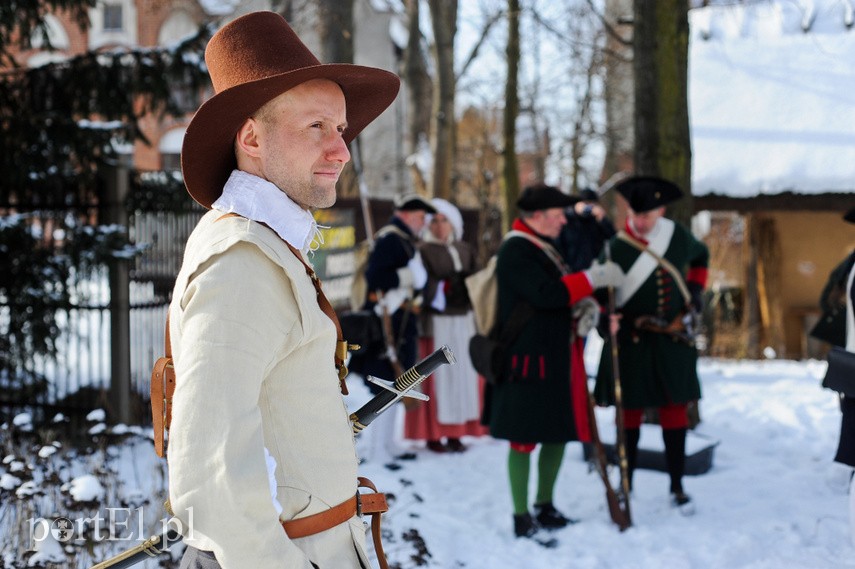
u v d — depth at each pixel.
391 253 6.26
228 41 1.98
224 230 1.84
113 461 5.07
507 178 12.41
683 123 7.05
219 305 1.73
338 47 11.21
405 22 17.55
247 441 1.67
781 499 5.31
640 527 4.85
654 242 5.16
